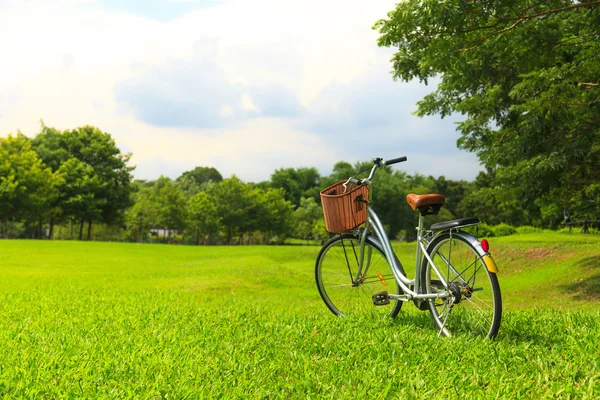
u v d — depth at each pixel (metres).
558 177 11.90
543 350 3.73
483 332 4.25
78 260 24.33
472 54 9.90
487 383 3.12
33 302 7.97
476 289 4.03
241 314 5.88
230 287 12.77
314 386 3.11
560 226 33.94
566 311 5.76
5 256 25.12
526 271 16.27
